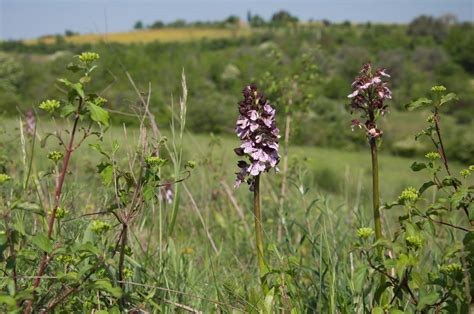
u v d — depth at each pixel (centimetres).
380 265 296
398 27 11506
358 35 10381
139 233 453
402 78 6644
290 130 835
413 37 9788
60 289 339
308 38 8694
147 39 11419
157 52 6475
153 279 386
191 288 438
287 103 831
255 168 354
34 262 342
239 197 893
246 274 543
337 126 3684
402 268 276
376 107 368
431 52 7706
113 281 327
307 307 392
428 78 6888
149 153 344
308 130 3578
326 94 4334
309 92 855
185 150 1211
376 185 361
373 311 306
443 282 296
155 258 487
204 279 483
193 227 691
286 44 6244
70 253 286
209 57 5881
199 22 12912
